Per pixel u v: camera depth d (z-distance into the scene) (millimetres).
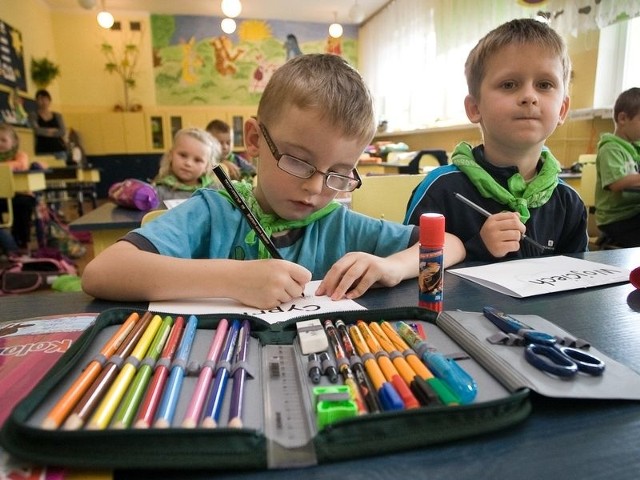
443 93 4348
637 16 2457
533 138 983
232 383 327
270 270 559
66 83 6090
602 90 2867
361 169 3721
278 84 699
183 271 560
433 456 259
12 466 244
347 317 449
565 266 726
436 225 510
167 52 6234
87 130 6117
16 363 367
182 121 6355
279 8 5941
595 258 798
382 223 853
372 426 264
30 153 4918
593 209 2506
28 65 5051
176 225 717
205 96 6398
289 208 750
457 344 394
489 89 1006
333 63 724
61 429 248
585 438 277
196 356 372
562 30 2877
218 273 559
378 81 6039
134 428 247
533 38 944
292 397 312
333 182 713
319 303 556
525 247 1024
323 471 248
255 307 536
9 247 2926
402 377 328
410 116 5086
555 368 333
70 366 325
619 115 2223
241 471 248
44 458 239
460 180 1102
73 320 470
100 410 275
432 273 516
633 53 2779
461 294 592
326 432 259
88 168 5020
